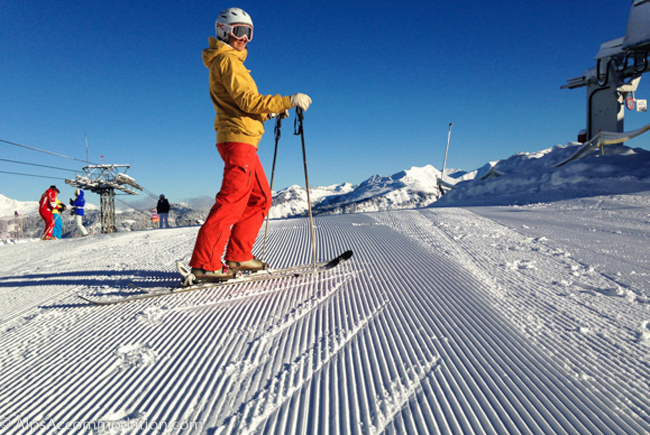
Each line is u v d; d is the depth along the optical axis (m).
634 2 14.89
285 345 2.08
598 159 13.96
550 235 5.19
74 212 13.39
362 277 3.31
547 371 1.69
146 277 3.83
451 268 3.45
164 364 1.95
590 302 2.53
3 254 7.00
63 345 2.29
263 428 1.39
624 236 5.06
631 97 17.17
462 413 1.43
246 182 3.05
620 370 1.67
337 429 1.37
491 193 15.78
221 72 2.89
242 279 3.28
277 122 3.48
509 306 2.48
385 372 1.74
